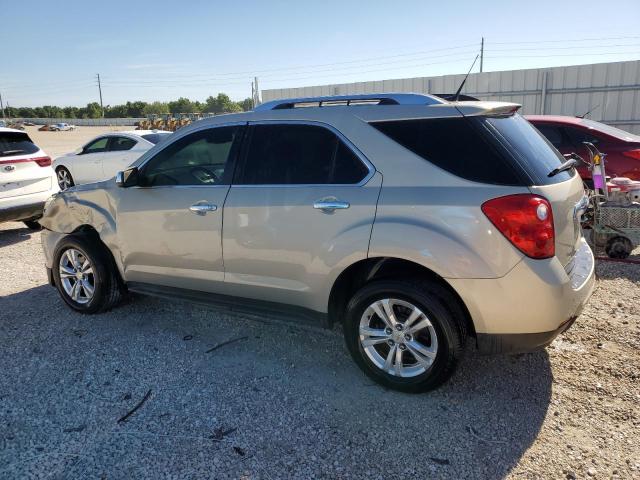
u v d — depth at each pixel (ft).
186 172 13.01
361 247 10.15
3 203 24.27
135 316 14.96
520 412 9.79
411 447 8.92
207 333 13.70
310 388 10.85
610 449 8.69
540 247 9.05
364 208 10.16
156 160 13.42
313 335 13.42
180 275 13.12
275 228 11.26
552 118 26.12
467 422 9.55
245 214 11.65
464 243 9.30
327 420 9.73
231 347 12.84
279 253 11.32
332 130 10.94
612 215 18.38
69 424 9.80
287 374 11.46
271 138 11.75
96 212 14.43
